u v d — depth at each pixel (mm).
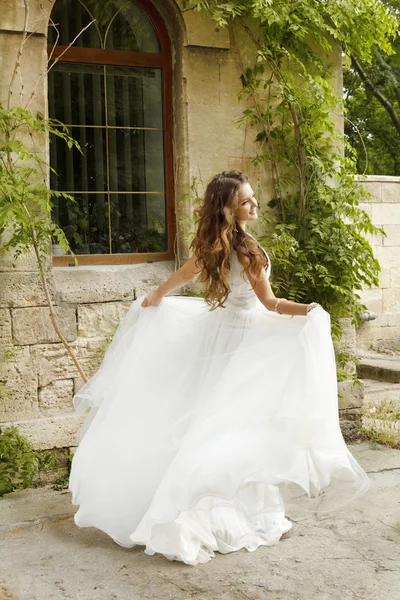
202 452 3309
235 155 5262
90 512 3627
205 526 3473
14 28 4484
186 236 5133
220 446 3320
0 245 4457
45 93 4605
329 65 5598
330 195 5410
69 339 4711
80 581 3188
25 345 4578
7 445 4406
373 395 7340
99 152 5152
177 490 3221
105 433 3736
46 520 3961
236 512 3598
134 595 3043
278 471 3285
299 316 3592
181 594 3045
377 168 15211
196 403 3535
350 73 14414
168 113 5270
